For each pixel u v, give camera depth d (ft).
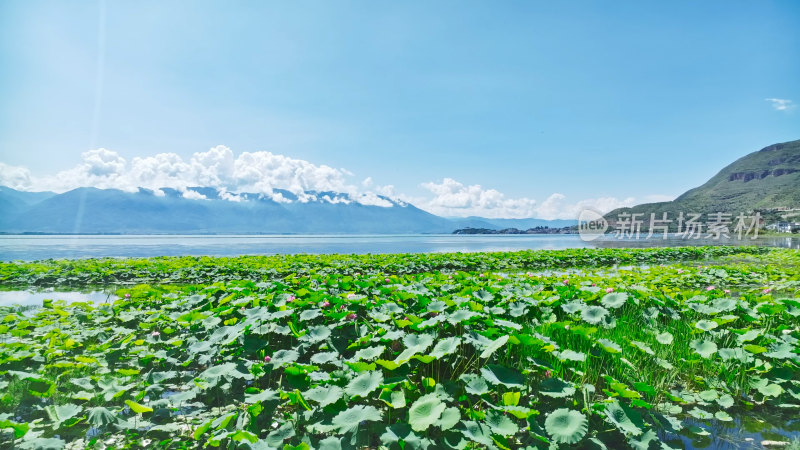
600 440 13.53
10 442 12.84
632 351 19.42
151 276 54.44
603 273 57.93
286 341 22.03
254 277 54.29
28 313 30.89
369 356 16.98
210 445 13.12
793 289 39.88
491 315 21.03
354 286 32.89
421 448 11.70
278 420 14.66
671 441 13.57
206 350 19.40
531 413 12.81
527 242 253.65
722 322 21.45
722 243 176.35
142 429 14.26
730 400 15.69
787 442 13.80
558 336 20.11
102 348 20.58
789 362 16.84
